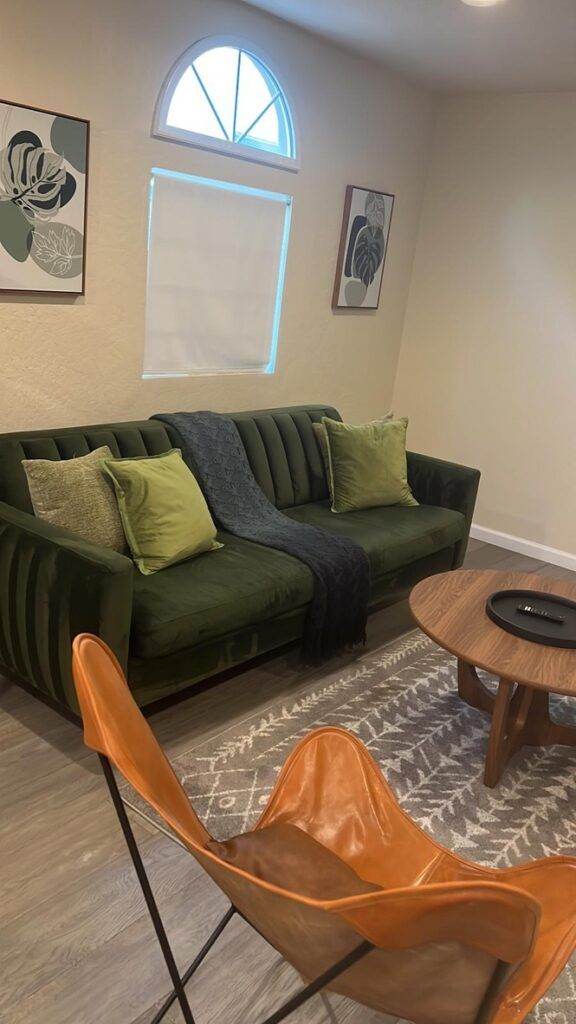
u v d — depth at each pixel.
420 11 2.98
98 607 2.07
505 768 2.45
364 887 1.29
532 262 4.20
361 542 3.11
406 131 4.24
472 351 4.52
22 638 2.31
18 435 2.65
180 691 2.63
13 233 2.67
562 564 4.38
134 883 1.83
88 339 3.05
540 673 2.16
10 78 2.55
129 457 2.88
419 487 3.85
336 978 1.05
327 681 2.85
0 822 1.96
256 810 2.12
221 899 1.81
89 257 2.96
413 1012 1.06
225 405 3.75
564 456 4.28
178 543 2.61
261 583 2.60
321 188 3.84
